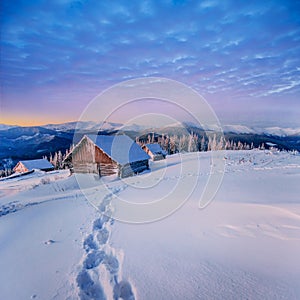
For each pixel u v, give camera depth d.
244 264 2.52
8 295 2.45
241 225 3.79
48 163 32.50
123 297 2.26
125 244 3.44
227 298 1.99
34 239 4.13
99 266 2.99
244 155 20.48
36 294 2.43
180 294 2.11
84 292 2.46
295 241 3.02
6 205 7.64
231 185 7.91
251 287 2.10
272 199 5.58
